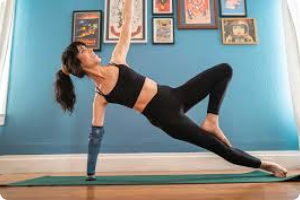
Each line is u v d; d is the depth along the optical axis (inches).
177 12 106.0
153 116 62.1
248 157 63.1
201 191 50.6
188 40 104.3
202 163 94.1
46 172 93.6
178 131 61.1
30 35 105.4
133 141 97.0
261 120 99.2
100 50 102.9
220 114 99.2
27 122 99.1
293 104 92.7
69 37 105.3
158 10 106.3
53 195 48.8
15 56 103.8
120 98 63.2
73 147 97.3
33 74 102.7
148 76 101.5
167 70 102.2
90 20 105.3
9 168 94.3
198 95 64.2
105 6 106.3
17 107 100.2
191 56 103.3
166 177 72.2
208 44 104.2
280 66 103.0
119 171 92.8
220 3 107.2
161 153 95.4
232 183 59.2
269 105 100.3
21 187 58.9
